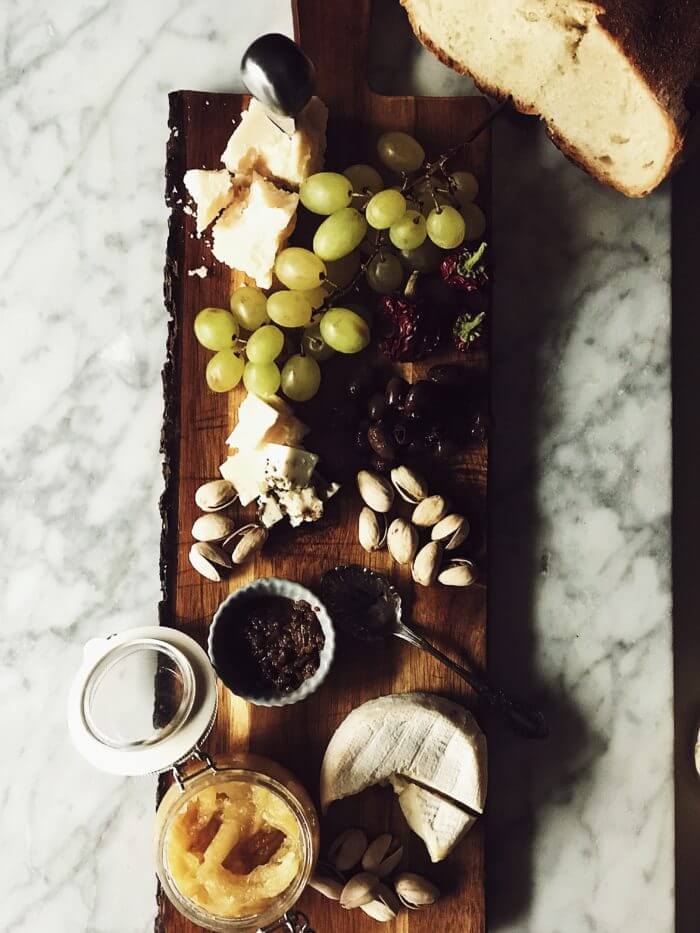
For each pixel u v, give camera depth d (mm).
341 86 530
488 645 530
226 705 511
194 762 500
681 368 564
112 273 563
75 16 566
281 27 564
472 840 508
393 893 504
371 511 509
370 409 504
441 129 531
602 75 492
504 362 551
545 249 554
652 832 538
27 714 549
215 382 507
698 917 553
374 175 514
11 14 567
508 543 546
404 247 498
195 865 466
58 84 565
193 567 513
